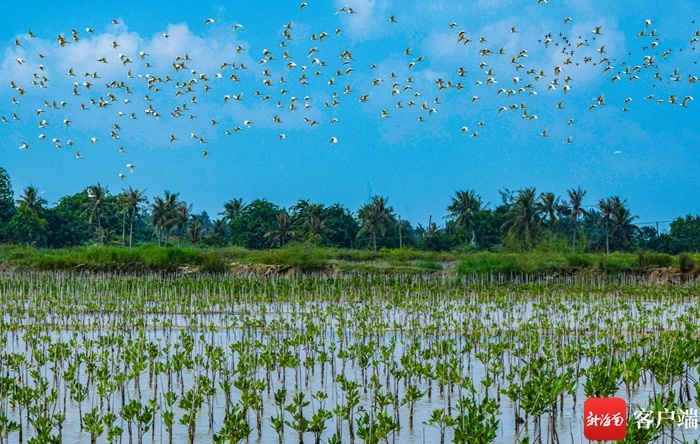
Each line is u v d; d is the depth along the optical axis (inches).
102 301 1784.0
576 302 1840.6
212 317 1595.7
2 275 2460.6
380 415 688.4
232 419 700.7
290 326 1445.6
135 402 742.5
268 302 1727.4
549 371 888.3
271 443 770.2
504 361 1133.1
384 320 1567.4
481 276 2338.8
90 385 979.3
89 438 776.9
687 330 1152.8
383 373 1051.3
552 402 717.3
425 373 910.4
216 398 938.7
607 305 1624.0
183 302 1630.2
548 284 2117.4
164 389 979.9
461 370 926.4
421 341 1304.1
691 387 973.2
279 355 982.4
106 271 2576.3
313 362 997.8
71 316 1572.3
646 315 1424.7
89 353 1133.1
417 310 1551.4
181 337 1182.3
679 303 1846.7
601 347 1035.3
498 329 1336.1
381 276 2452.0
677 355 880.3
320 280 2172.7
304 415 861.8
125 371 975.6
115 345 1209.4
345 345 1272.1
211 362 1029.2
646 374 1061.8
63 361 1095.0
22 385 933.8
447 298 1914.4
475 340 1155.3
